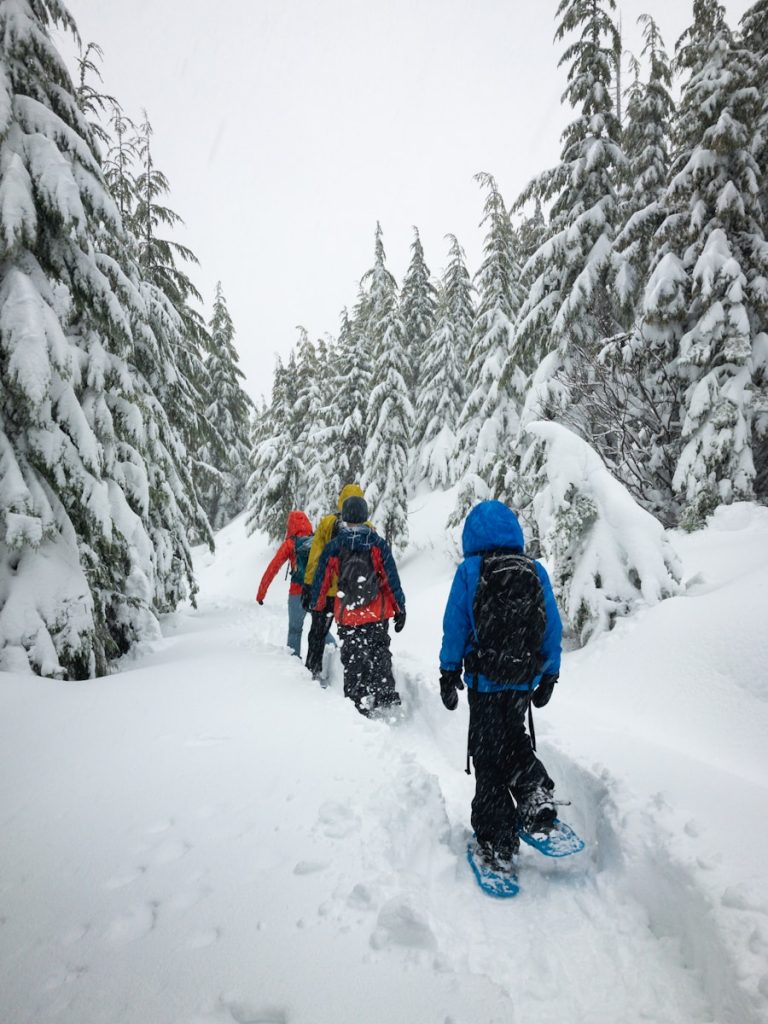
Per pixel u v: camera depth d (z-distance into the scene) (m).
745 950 1.68
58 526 5.33
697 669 4.15
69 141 5.41
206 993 1.47
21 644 4.67
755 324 9.17
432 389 19.66
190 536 10.97
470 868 2.55
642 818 2.50
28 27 5.23
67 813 2.38
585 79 11.12
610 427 10.00
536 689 2.81
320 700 4.06
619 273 10.61
